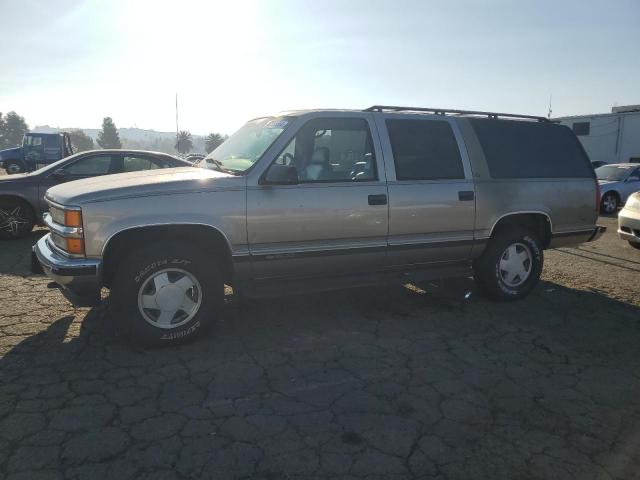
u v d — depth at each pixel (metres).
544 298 5.82
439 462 2.74
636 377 3.83
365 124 4.80
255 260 4.32
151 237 4.17
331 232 4.53
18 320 4.66
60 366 3.77
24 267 6.62
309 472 2.62
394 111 5.14
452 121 5.27
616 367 4.00
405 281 4.96
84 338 4.29
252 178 4.24
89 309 4.99
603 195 14.89
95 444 2.81
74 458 2.68
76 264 3.82
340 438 2.94
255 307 5.26
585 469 2.73
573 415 3.27
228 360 3.95
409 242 4.92
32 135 23.34
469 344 4.39
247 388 3.51
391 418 3.17
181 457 2.71
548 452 2.87
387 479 2.59
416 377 3.74
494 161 5.38
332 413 3.21
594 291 6.16
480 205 5.21
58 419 3.05
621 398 3.50
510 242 5.47
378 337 4.50
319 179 4.51
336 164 4.62
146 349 4.11
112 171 9.25
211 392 3.44
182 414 3.14
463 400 3.42
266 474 2.60
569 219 5.79
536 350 4.30
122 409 3.19
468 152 5.24
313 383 3.61
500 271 5.52
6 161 23.19
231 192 4.16
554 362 4.07
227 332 4.54
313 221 4.43
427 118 5.13
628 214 8.64
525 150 5.61
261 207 4.24
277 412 3.20
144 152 9.60
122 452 2.75
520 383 3.69
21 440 2.83
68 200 3.89
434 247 5.07
